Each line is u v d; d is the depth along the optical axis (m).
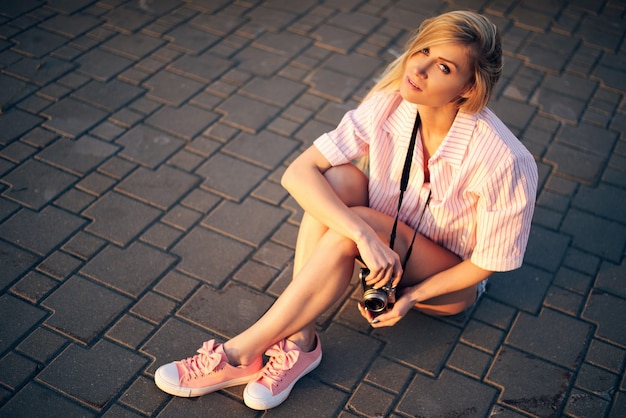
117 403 2.62
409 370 2.83
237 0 5.03
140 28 4.68
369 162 2.72
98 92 4.12
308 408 2.66
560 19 5.02
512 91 4.35
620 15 5.10
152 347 2.83
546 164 3.85
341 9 5.00
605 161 3.91
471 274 2.62
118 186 3.54
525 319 3.06
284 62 4.48
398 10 5.02
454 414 2.68
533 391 2.78
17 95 4.04
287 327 2.58
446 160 2.44
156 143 3.81
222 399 2.66
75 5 4.83
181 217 3.41
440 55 2.20
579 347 2.96
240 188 3.60
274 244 3.33
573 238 3.45
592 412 2.71
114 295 3.02
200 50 4.52
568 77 4.50
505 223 2.47
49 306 2.95
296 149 3.86
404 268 2.63
